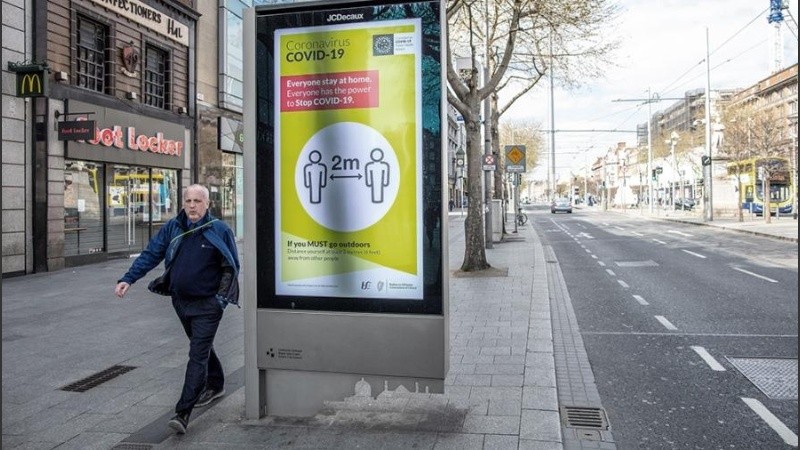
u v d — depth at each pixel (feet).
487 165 65.46
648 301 32.96
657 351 22.20
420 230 13.73
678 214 150.61
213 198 71.05
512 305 30.40
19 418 15.42
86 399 16.87
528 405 15.55
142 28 58.08
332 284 14.26
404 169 13.74
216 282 14.61
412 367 13.74
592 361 21.13
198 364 14.28
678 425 15.02
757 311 29.09
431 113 13.56
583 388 17.99
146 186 59.52
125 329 25.88
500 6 56.39
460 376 18.22
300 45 14.21
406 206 13.76
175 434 14.07
